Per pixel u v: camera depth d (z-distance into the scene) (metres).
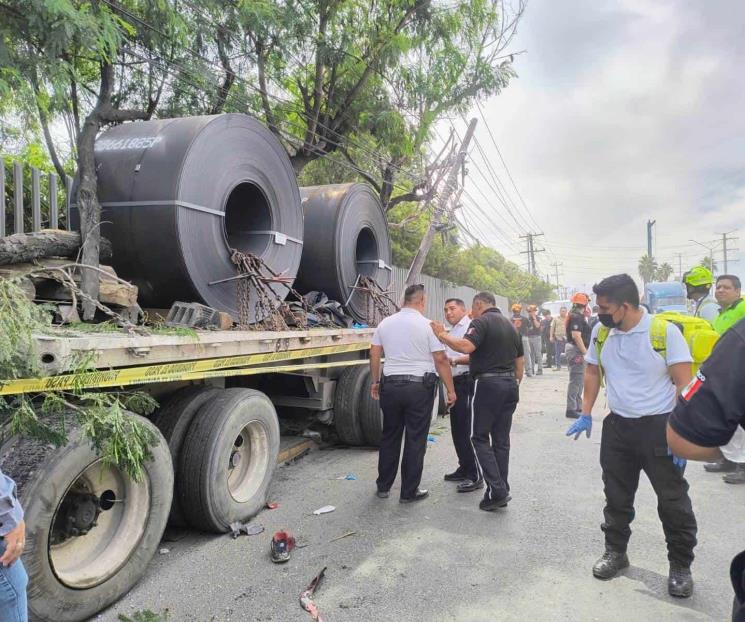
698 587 3.47
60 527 3.04
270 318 5.20
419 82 12.20
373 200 8.51
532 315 16.08
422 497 5.16
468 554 3.95
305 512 4.80
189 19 8.50
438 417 9.41
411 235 17.88
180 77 8.75
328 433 7.25
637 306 3.46
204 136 4.90
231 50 9.80
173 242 4.66
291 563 3.82
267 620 3.12
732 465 6.05
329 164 14.32
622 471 3.57
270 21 9.30
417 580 3.57
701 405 1.54
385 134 12.15
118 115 5.30
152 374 3.47
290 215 6.22
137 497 3.39
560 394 12.10
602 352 3.61
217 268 5.11
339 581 3.56
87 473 3.13
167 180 4.65
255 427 4.67
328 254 7.39
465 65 12.41
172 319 4.50
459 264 20.88
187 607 3.26
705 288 6.59
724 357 1.54
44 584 2.77
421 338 5.09
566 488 5.43
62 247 4.28
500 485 4.77
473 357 4.96
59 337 2.77
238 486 4.57
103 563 3.17
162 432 4.13
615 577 3.59
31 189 5.32
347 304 7.81
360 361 6.96
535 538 4.22
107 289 4.25
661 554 3.92
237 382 5.61
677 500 3.33
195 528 4.34
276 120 11.66
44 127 7.31
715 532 4.34
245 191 5.77
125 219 4.71
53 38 4.32
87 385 2.97
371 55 11.38
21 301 2.60
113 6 5.83
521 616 3.15
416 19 11.61
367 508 4.89
